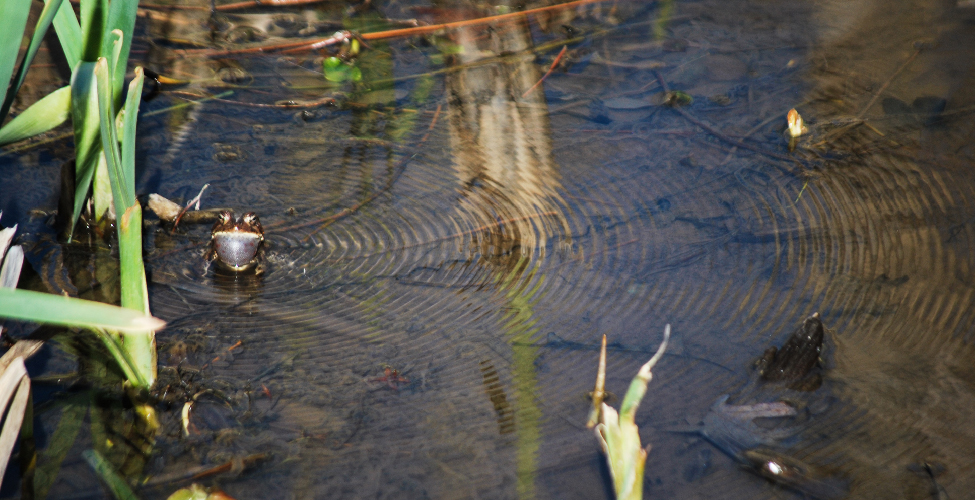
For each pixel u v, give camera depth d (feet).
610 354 11.57
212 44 20.52
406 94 19.07
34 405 10.02
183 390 10.42
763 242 14.26
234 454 9.46
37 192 14.29
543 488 9.17
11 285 10.16
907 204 15.39
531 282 13.15
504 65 20.71
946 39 22.67
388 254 13.66
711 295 12.92
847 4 25.27
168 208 14.06
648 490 9.33
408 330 11.89
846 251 14.02
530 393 10.77
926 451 9.93
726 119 18.44
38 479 8.94
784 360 11.41
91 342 11.24
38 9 20.47
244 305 12.23
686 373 11.28
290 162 16.03
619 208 15.17
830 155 17.04
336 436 9.86
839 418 10.50
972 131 17.97
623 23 23.34
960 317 12.39
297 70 19.76
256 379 10.71
